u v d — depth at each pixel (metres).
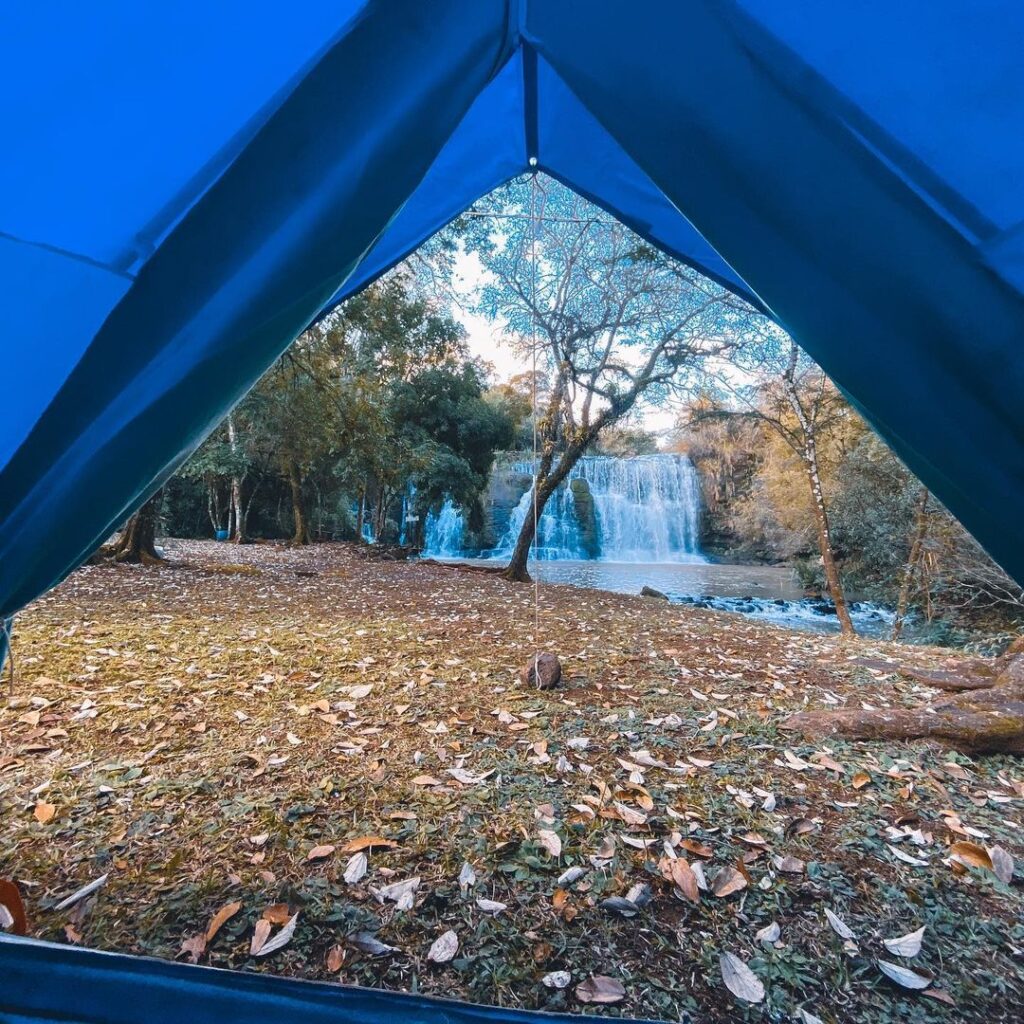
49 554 1.00
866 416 0.95
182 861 1.53
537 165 2.28
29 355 1.00
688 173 0.87
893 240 0.81
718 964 1.23
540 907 1.40
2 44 0.80
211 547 10.90
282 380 7.92
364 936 1.28
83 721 2.40
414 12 0.93
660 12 0.86
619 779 2.02
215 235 0.93
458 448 14.88
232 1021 0.87
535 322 6.15
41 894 1.40
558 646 3.89
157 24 0.81
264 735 2.30
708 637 4.45
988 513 0.83
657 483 15.95
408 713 2.57
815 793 1.98
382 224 1.00
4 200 0.91
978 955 1.28
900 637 7.21
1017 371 0.79
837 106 0.83
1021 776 2.19
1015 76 0.76
